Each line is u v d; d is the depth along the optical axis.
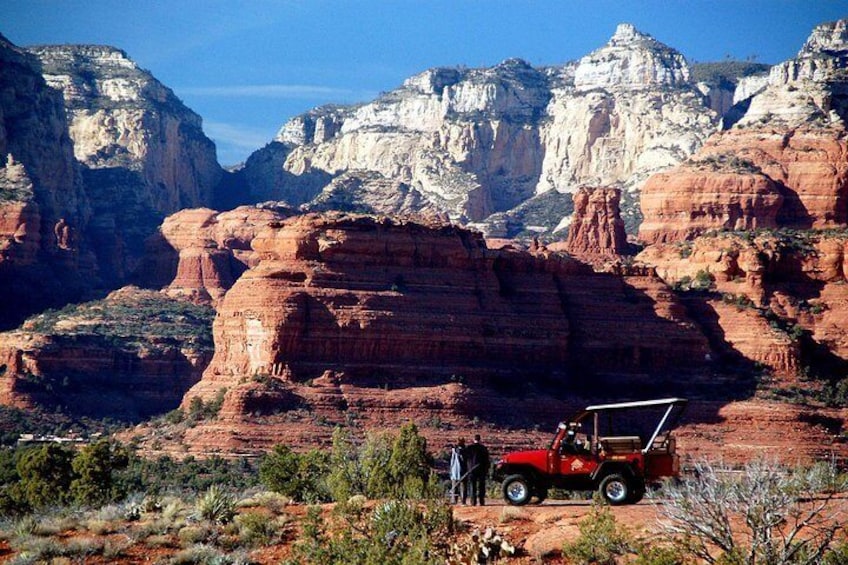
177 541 79.31
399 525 73.81
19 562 75.88
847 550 65.69
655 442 83.12
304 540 75.50
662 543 69.25
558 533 73.50
